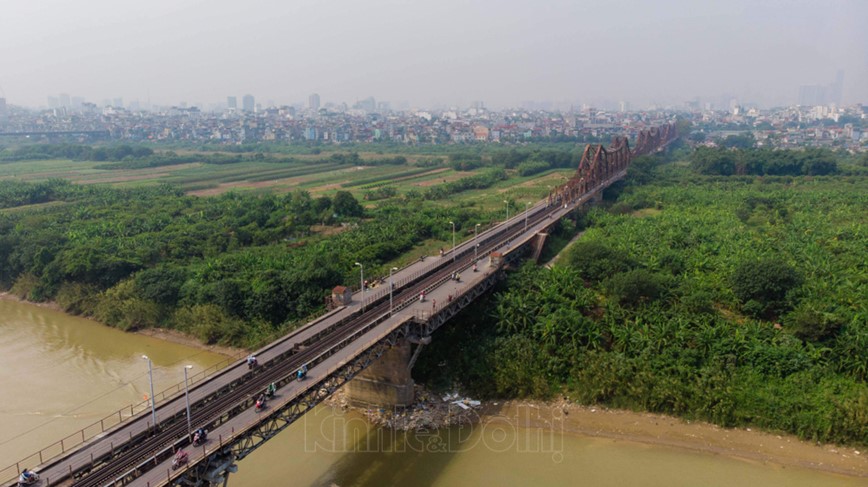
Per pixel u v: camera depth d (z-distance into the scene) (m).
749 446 58.97
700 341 68.94
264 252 114.56
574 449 58.88
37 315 99.44
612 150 198.25
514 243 101.31
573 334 71.56
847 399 60.62
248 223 140.12
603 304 80.19
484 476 54.56
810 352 66.75
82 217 146.25
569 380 69.12
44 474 39.81
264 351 58.97
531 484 53.44
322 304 85.19
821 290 79.88
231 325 84.94
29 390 71.38
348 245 115.19
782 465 56.12
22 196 172.88
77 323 95.25
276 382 50.97
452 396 69.00
